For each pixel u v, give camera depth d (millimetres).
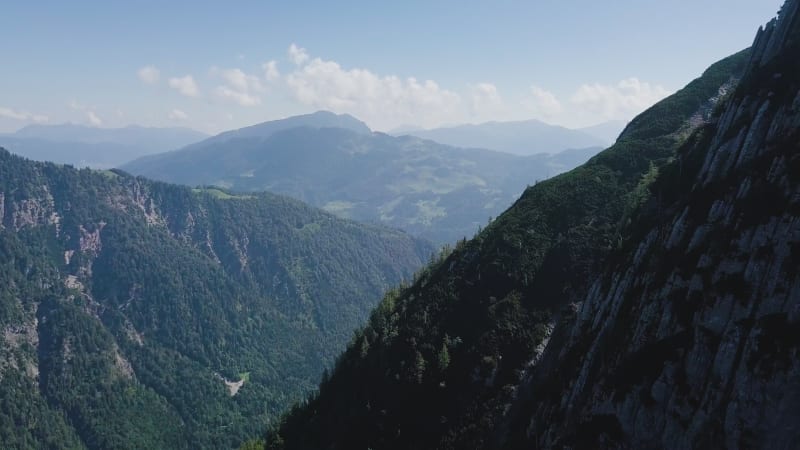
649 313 78062
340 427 135375
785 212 64750
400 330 143875
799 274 59719
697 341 66688
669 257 82812
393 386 130000
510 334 122250
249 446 176250
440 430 113562
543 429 89875
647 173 144000
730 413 59594
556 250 136750
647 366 71375
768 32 120000
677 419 65188
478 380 117375
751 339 60625
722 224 75125
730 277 66938
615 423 72500
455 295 143000
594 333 94500
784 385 56375
